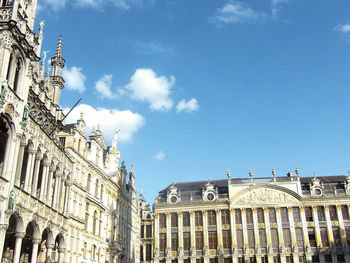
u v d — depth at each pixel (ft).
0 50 83.46
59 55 153.79
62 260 123.85
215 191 276.82
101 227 177.37
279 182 269.85
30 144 97.14
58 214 118.32
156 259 269.44
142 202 351.87
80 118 159.74
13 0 90.02
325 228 257.55
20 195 90.12
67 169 128.47
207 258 261.85
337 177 279.90
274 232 261.24
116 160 209.26
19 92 90.68
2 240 80.84
